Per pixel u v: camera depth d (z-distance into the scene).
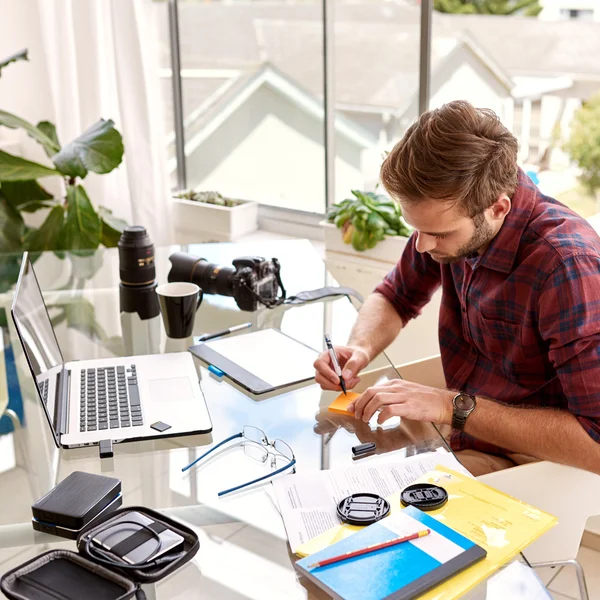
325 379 1.42
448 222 1.30
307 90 3.06
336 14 2.89
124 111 2.97
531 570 0.92
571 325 1.29
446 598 0.86
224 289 1.78
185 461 1.18
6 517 1.06
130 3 2.87
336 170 3.09
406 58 2.83
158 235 3.14
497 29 2.71
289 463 1.16
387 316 1.72
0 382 1.54
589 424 1.28
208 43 3.26
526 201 1.41
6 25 2.88
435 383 1.86
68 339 1.64
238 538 0.99
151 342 1.62
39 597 0.88
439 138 1.24
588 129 2.65
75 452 1.21
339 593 0.86
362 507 1.03
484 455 1.53
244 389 1.41
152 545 0.96
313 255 2.13
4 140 3.04
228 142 3.35
